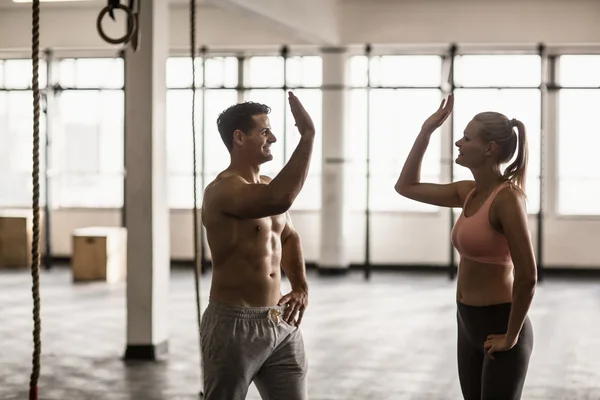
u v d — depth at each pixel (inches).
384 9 453.4
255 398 223.1
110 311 366.3
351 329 321.7
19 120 550.0
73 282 458.9
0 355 278.1
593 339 303.7
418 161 135.8
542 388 232.4
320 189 516.1
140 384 238.5
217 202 122.6
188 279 470.6
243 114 126.1
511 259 120.3
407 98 520.4
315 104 527.5
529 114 505.7
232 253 123.3
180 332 315.6
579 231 496.7
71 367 260.2
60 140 545.3
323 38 436.5
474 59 510.3
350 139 524.1
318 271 495.5
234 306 123.0
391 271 511.2
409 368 256.2
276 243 127.3
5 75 550.9
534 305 382.3
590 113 499.8
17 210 542.0
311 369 254.4
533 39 444.1
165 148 283.1
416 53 504.4
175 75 536.1
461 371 127.0
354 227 520.7
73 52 540.4
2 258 520.4
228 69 531.5
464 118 511.5
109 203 545.6
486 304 120.9
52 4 466.9
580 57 500.4
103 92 542.6
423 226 514.0
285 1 371.6
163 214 280.1
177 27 477.4
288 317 126.9
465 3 446.6
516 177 121.5
